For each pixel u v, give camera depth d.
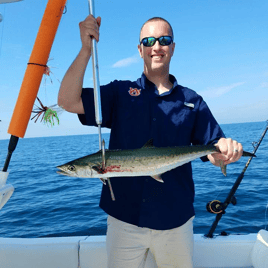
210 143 2.24
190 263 2.18
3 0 1.98
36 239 2.94
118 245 2.12
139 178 2.11
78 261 2.79
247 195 8.54
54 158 31.92
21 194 11.01
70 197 10.00
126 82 2.35
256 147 3.17
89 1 1.80
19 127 1.73
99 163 1.70
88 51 1.84
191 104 2.28
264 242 2.69
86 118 2.11
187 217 2.16
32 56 1.72
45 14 1.71
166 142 2.17
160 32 2.18
